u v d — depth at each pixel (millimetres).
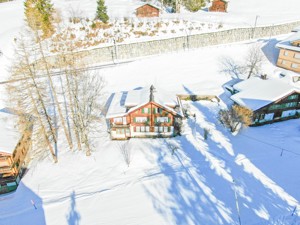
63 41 56219
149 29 62156
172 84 50031
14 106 36000
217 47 61906
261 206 25688
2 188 30672
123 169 31844
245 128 38594
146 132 37562
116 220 25281
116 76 52344
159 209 26109
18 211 27469
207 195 27281
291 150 33906
